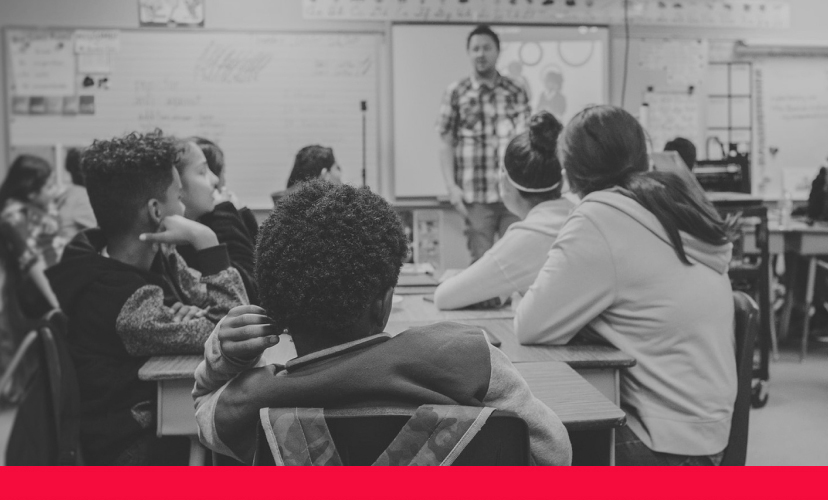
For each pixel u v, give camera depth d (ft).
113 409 5.60
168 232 5.98
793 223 17.12
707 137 19.58
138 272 5.90
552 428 3.34
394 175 18.25
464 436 2.81
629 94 19.15
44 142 17.43
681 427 5.40
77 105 17.47
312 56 17.95
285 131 17.99
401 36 18.07
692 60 19.34
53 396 5.22
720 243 5.60
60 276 5.80
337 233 2.88
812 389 14.19
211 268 6.08
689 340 5.48
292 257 2.87
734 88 19.66
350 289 2.87
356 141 18.16
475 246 17.37
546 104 18.71
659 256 5.53
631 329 5.62
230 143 17.88
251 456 3.14
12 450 5.27
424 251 18.40
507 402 3.21
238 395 3.04
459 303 7.52
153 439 5.63
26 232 15.38
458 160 17.26
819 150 19.97
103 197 5.94
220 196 8.50
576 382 4.93
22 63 17.33
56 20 17.39
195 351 5.82
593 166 5.81
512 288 7.30
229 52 17.74
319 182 3.10
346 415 2.85
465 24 18.25
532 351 5.78
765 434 11.64
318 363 2.98
